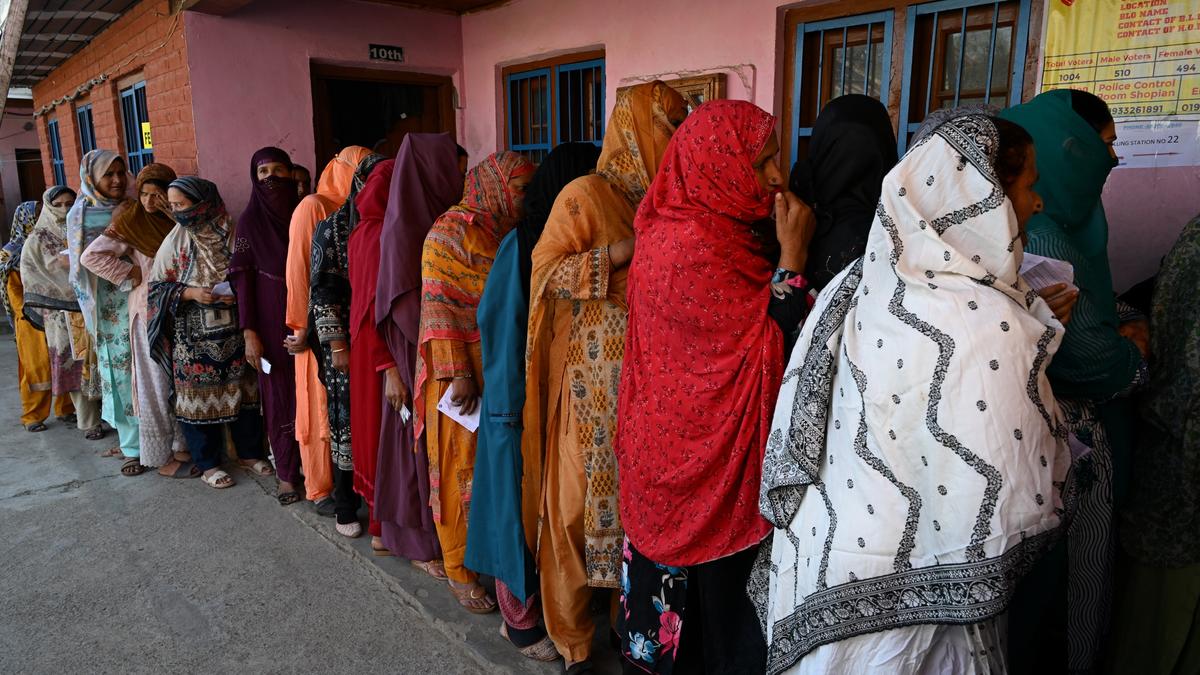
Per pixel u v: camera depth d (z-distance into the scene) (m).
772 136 1.61
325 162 4.59
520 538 2.15
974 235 1.17
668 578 1.76
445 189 2.58
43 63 6.70
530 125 4.52
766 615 1.57
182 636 2.44
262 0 4.12
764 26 3.04
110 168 3.87
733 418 1.57
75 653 2.36
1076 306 1.50
